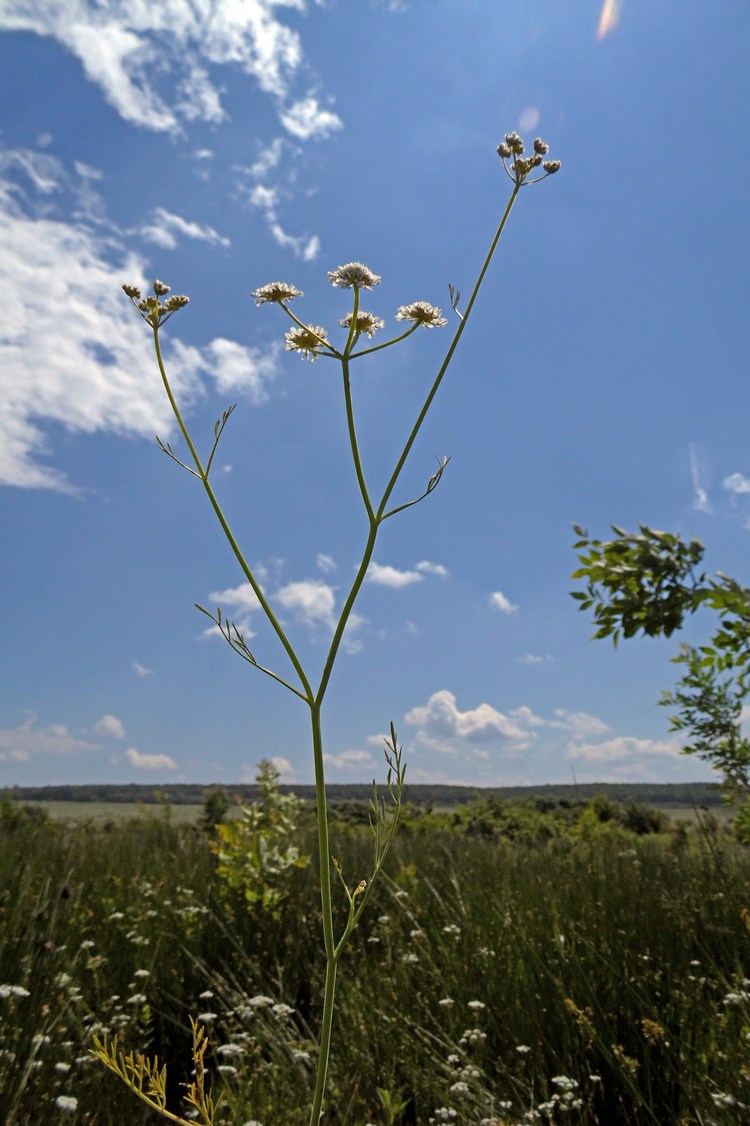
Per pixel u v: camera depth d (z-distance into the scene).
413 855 7.23
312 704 1.34
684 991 3.15
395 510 1.45
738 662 4.03
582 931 3.83
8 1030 2.69
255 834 5.50
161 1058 3.34
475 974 3.66
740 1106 2.32
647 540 3.92
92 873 6.00
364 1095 2.79
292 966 4.28
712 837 5.32
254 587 1.42
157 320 1.70
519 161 1.73
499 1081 2.87
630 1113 2.67
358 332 1.64
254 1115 2.45
